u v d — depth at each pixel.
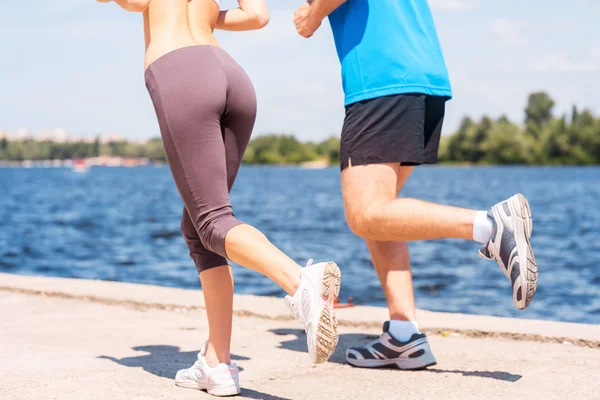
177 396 2.73
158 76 2.67
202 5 2.84
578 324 4.07
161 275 13.59
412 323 3.27
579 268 14.91
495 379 3.02
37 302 4.93
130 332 4.02
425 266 15.06
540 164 161.50
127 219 29.83
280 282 2.35
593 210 37.09
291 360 3.43
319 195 56.34
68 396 2.66
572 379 3.00
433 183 78.56
